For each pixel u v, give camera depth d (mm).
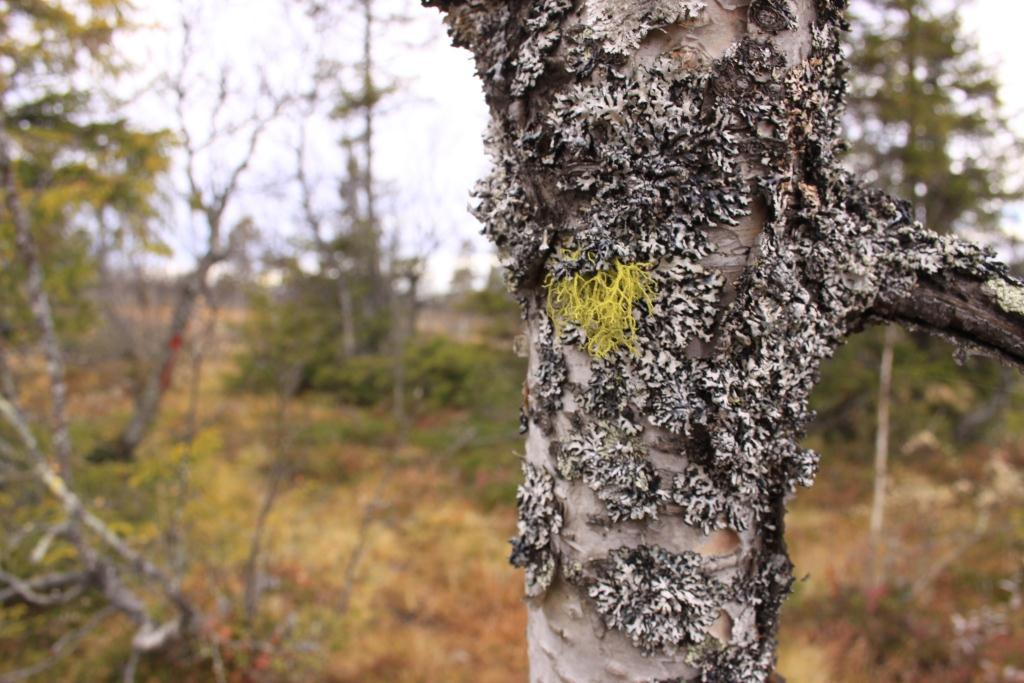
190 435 4469
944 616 5441
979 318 831
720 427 780
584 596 839
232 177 6801
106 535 3705
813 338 837
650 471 799
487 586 6309
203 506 4539
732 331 771
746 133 741
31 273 3361
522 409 951
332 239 14125
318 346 11367
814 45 772
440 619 5770
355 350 13633
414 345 12539
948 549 6746
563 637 861
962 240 841
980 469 8109
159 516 4664
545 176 795
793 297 791
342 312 13891
